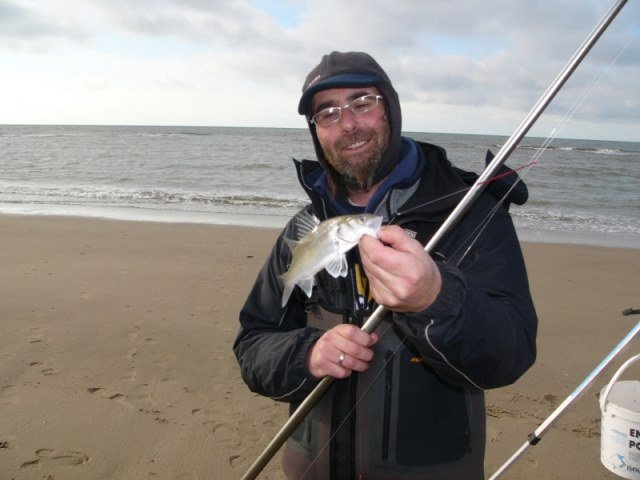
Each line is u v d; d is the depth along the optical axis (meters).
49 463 3.62
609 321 6.36
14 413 4.18
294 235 2.27
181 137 72.25
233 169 27.25
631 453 2.89
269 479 3.56
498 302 1.70
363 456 1.94
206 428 4.11
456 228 1.87
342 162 2.10
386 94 2.07
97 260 8.76
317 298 2.12
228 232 11.32
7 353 5.20
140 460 3.71
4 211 13.92
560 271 8.78
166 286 7.38
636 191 20.67
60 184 20.80
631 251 10.45
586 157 39.12
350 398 1.97
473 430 1.93
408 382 1.90
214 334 5.77
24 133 85.19
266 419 4.25
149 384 4.72
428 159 2.12
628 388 3.17
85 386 4.63
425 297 1.41
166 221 12.73
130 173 25.00
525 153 26.41
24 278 7.66
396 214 1.97
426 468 1.89
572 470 3.67
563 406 2.47
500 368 1.60
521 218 14.70
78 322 6.02
